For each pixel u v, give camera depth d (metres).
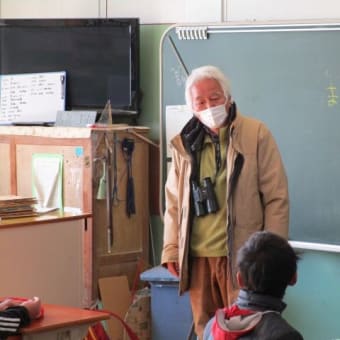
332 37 5.45
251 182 4.41
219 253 4.47
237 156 4.41
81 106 6.62
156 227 6.51
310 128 5.55
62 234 4.86
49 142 6.15
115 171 6.11
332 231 5.51
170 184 4.71
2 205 4.75
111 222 6.09
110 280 6.06
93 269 5.99
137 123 6.64
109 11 6.73
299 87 5.58
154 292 5.87
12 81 6.81
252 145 4.44
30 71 6.76
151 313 5.93
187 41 6.04
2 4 7.14
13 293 4.61
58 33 6.66
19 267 4.63
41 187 6.18
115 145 6.10
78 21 6.59
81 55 6.61
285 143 5.65
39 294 4.75
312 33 5.52
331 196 5.50
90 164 5.94
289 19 5.73
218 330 3.01
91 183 5.94
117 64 6.50
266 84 5.71
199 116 4.49
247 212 4.41
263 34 5.70
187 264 4.54
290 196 5.64
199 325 4.58
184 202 4.53
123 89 6.50
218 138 4.50
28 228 4.66
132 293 6.16
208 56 5.95
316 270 5.70
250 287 3.06
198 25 5.95
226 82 4.46
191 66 6.04
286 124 5.64
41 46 6.71
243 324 2.97
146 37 6.57
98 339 4.80
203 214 4.49
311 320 5.75
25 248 4.66
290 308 5.82
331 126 5.48
